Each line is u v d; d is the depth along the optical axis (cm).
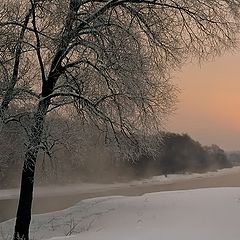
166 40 1251
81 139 1309
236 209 1202
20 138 1247
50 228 1310
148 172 6122
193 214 1184
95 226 1212
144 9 1220
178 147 7306
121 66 1170
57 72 1180
